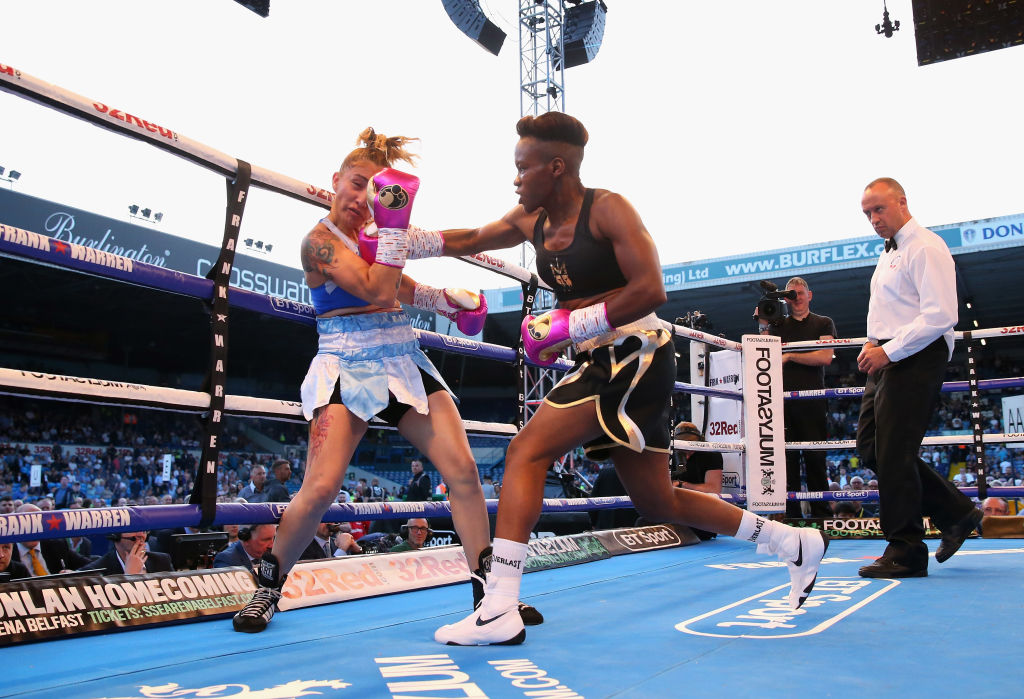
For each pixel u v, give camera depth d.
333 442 2.12
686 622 2.10
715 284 19.62
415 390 2.20
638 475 2.09
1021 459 20.86
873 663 1.58
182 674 1.57
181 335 22.81
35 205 13.09
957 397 24.52
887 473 3.02
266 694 1.40
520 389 3.56
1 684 1.50
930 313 2.95
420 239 2.20
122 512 2.01
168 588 2.25
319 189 2.65
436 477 25.50
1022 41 10.48
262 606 2.12
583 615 2.24
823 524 4.88
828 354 5.34
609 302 1.89
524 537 1.89
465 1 15.16
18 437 20.06
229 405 2.33
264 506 2.40
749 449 4.78
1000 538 4.55
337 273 2.08
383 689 1.42
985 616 2.10
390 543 6.02
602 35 16.56
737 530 2.17
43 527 1.82
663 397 1.99
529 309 3.63
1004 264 18.56
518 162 1.99
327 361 2.18
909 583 2.80
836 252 18.33
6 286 17.56
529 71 16.25
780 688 1.39
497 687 1.42
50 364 22.22
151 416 23.50
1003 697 1.31
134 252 14.67
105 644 1.89
